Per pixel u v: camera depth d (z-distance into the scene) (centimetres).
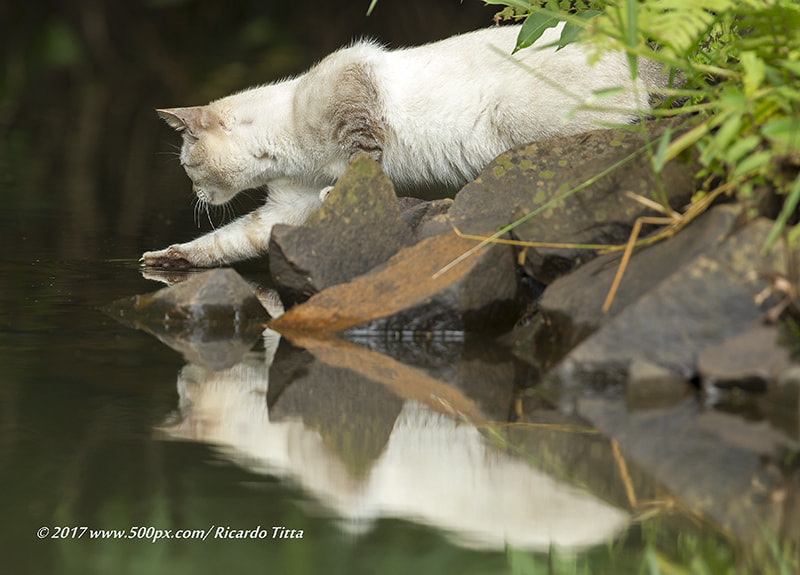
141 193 1233
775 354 494
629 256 579
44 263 870
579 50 817
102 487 404
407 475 423
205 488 407
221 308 673
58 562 354
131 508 387
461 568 348
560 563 354
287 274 691
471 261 640
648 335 524
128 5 2998
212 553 358
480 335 646
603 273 578
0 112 1783
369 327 641
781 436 459
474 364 587
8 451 437
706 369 503
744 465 427
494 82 851
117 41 2772
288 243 688
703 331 518
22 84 2098
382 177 711
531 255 640
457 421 489
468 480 418
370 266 703
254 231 930
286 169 934
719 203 590
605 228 626
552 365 559
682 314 520
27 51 2548
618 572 348
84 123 1720
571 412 500
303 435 468
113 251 931
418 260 673
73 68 2333
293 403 514
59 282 801
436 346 625
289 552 358
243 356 600
